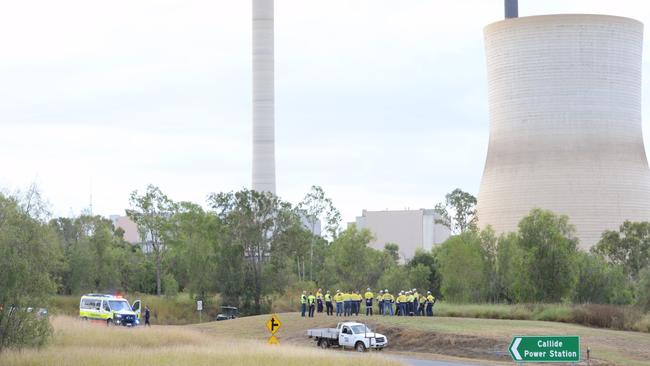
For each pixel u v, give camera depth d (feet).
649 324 205.67
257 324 221.05
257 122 497.87
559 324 203.72
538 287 289.94
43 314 142.51
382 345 175.52
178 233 383.45
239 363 119.44
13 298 137.69
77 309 315.58
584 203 451.12
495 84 481.46
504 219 464.24
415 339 182.80
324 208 453.99
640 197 460.55
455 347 174.40
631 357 158.81
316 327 207.82
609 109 458.50
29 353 129.29
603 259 334.03
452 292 315.58
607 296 289.74
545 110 460.55
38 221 144.15
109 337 164.45
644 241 370.94
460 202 485.15
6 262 136.36
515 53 467.93
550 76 459.32
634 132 467.11
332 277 369.09
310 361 123.44
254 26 501.56
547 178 455.63
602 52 458.50
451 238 339.36
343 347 177.78
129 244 482.28
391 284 376.68
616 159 457.27
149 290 406.82
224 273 336.08
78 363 118.73
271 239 349.41
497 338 174.50
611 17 459.73
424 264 426.51
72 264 353.10
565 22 457.68
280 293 344.28
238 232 341.82
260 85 499.10
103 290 367.25
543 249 293.02
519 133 466.29
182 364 117.50
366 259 359.87
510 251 308.19
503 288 311.68
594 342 173.68
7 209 141.49
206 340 171.94
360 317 213.25
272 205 350.84
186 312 341.00
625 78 463.42
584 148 456.04
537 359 70.90
